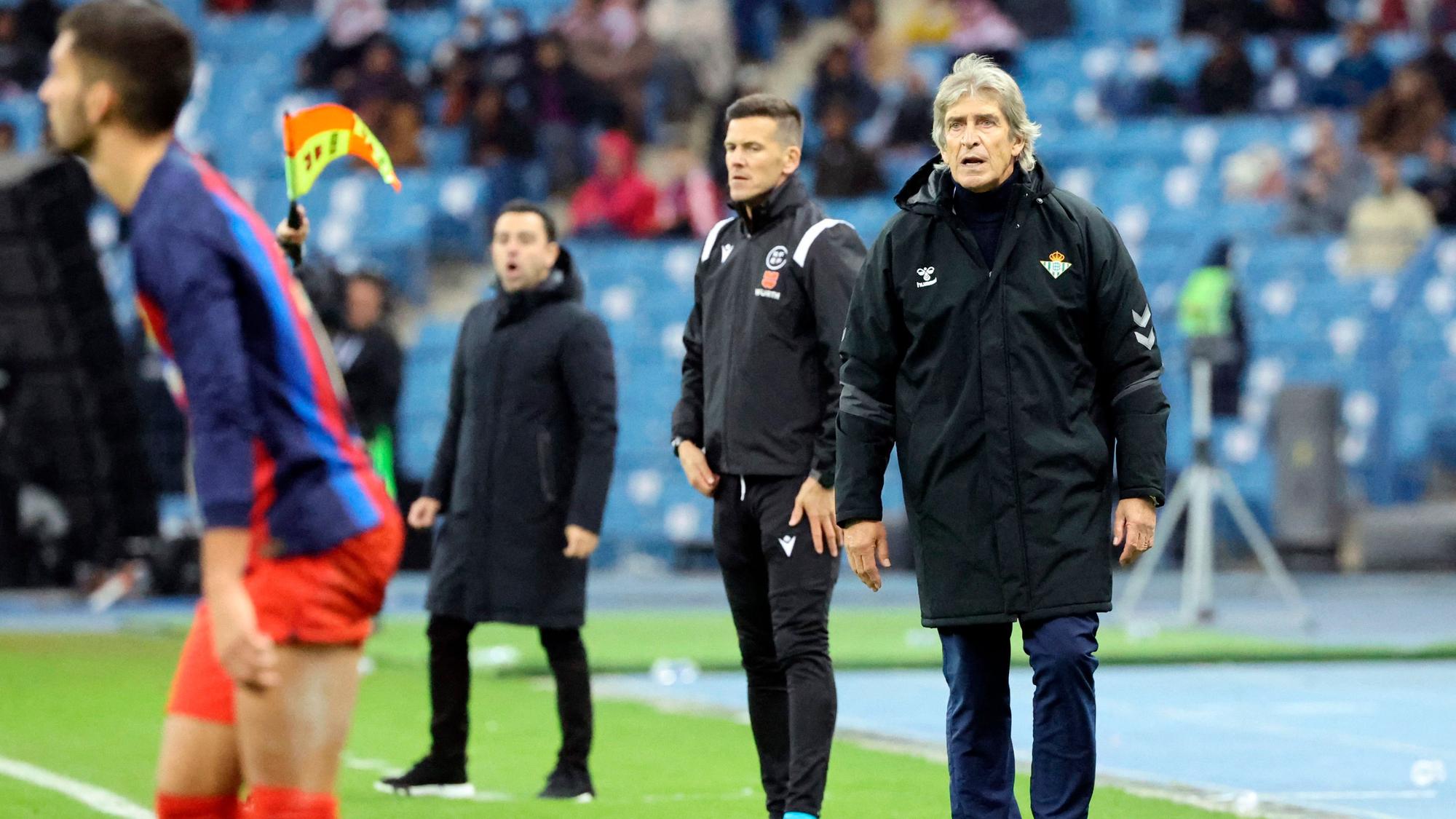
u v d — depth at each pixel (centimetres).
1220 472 4872
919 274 1684
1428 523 6269
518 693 3425
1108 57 8394
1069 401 1662
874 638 4572
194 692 1228
